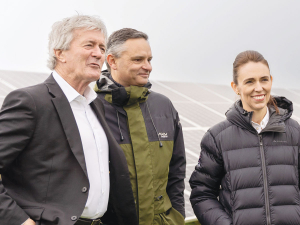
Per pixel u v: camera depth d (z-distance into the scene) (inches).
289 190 96.4
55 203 71.7
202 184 106.1
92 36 79.0
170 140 104.3
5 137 68.6
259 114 102.9
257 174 97.2
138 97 99.4
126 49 100.2
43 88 75.8
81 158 74.0
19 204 71.1
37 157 71.6
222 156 101.5
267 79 98.7
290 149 99.3
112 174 85.3
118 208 87.0
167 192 108.3
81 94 82.6
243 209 95.8
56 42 78.5
